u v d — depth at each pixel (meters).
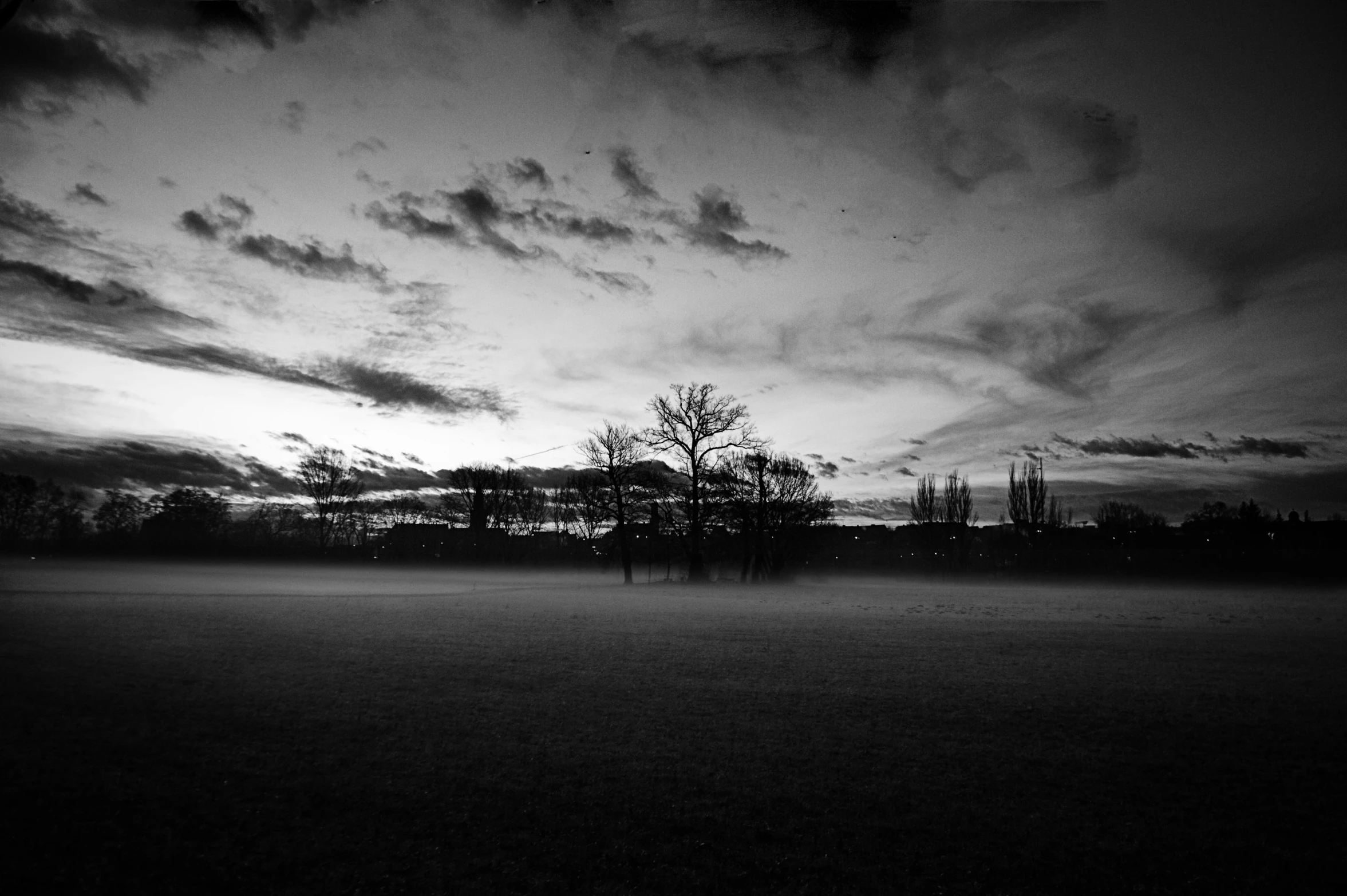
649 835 8.12
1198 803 9.20
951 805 9.05
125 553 103.62
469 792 9.20
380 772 9.76
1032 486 115.06
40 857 7.24
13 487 115.62
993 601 47.38
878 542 132.25
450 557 107.38
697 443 70.44
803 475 75.50
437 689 14.60
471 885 6.96
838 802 9.12
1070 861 7.66
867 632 26.12
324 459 114.25
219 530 114.38
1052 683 16.41
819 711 13.53
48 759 9.65
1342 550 88.06
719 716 13.05
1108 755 10.99
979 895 6.98
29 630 20.16
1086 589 71.19
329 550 105.75
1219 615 36.28
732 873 7.30
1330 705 14.25
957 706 14.00
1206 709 13.90
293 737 11.09
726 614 33.16
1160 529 121.31
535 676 16.27
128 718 11.60
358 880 7.02
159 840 7.68
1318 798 9.38
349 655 18.28
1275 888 7.16
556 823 8.36
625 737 11.62
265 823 8.16
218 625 23.33
